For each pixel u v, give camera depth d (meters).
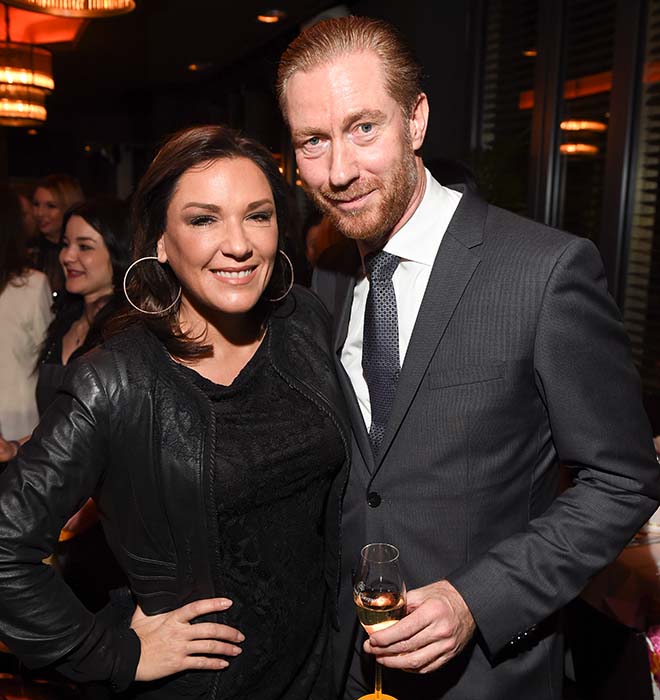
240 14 6.44
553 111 3.92
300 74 1.35
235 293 1.37
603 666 1.83
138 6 6.14
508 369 1.35
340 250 1.73
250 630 1.41
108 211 2.44
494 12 4.52
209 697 1.38
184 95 11.06
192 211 1.33
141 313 1.42
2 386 2.80
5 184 2.84
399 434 1.43
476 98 4.66
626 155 3.37
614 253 3.47
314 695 1.56
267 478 1.39
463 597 1.29
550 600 1.29
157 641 1.33
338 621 1.56
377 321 1.50
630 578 1.72
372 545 1.32
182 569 1.38
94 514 2.03
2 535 1.23
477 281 1.39
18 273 2.82
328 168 1.38
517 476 1.41
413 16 4.84
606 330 1.33
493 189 4.04
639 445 1.34
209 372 1.44
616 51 3.38
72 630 1.27
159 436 1.34
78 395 1.29
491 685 1.42
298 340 1.56
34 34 6.66
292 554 1.47
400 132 1.37
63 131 13.37
